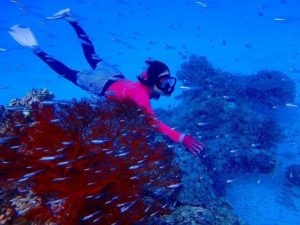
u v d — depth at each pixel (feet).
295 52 57.57
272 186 30.83
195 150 14.60
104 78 18.37
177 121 38.19
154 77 15.23
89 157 11.40
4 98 50.24
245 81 46.50
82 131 11.85
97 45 75.46
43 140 11.34
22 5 37.96
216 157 32.48
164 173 13.17
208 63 47.09
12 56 71.31
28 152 11.25
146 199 12.64
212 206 20.26
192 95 42.50
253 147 34.14
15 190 11.79
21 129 12.14
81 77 19.51
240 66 58.80
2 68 63.16
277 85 44.27
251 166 32.40
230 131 34.83
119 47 73.05
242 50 65.92
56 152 11.09
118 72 19.26
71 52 73.41
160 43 73.92
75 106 12.53
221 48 68.23
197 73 45.47
